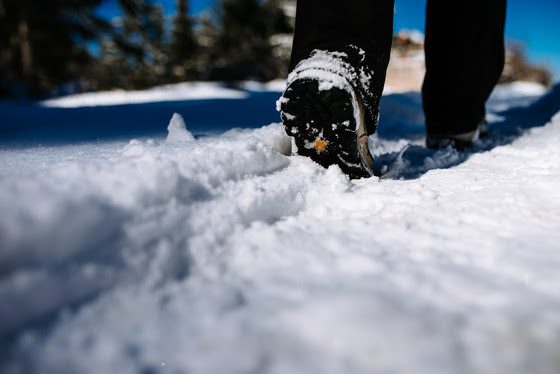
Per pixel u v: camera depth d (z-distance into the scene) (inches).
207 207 14.7
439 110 31.1
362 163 21.6
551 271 12.1
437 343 9.2
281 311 10.7
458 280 11.9
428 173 23.3
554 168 21.9
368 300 10.6
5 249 9.8
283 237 14.9
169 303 11.4
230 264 13.4
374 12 20.1
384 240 14.6
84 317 10.5
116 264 11.7
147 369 9.1
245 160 17.8
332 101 19.4
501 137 36.2
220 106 54.8
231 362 9.2
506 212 16.3
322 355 9.2
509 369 8.5
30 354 9.2
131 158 15.6
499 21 29.2
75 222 11.1
